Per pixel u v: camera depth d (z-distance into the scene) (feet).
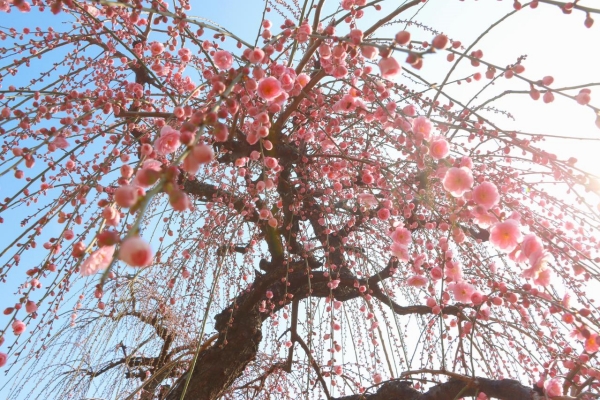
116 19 8.79
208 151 2.82
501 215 5.18
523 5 5.23
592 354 5.72
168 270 9.75
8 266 5.48
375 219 10.17
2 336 4.60
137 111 6.93
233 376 9.51
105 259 3.53
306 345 10.23
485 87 6.68
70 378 9.45
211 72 7.80
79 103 7.08
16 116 6.00
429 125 5.68
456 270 5.92
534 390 5.73
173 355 10.64
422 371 6.31
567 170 6.24
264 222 9.35
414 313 10.16
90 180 6.11
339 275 9.71
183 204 2.49
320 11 6.83
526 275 4.56
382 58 3.92
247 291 10.12
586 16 4.48
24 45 8.40
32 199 6.99
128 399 7.67
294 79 5.45
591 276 5.96
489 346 8.64
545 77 4.90
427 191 7.39
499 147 7.73
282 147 8.87
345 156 7.19
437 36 3.33
